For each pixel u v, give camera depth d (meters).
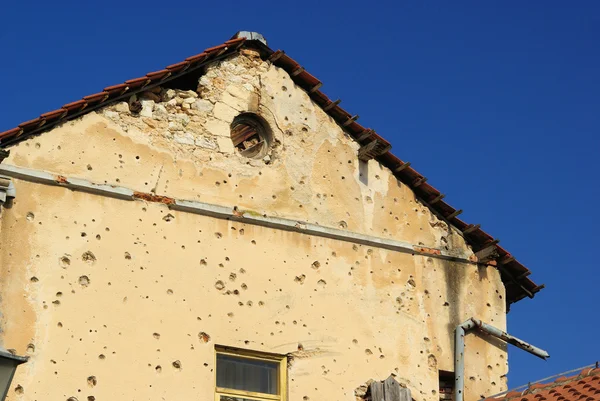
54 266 16.44
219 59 18.89
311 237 18.53
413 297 18.92
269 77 19.16
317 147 19.12
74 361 16.09
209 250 17.61
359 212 19.08
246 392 17.22
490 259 19.61
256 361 17.48
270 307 17.72
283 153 18.81
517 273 19.72
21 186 16.61
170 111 18.19
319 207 18.75
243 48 19.14
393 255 19.06
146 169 17.58
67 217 16.77
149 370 16.53
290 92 19.25
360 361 18.09
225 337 17.22
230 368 17.25
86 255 16.70
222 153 18.31
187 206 17.62
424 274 19.17
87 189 17.00
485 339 19.20
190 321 17.05
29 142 16.84
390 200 19.44
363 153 19.31
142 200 17.38
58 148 17.02
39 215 16.59
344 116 19.39
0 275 16.06
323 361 17.83
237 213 17.97
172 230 17.45
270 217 18.22
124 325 16.58
